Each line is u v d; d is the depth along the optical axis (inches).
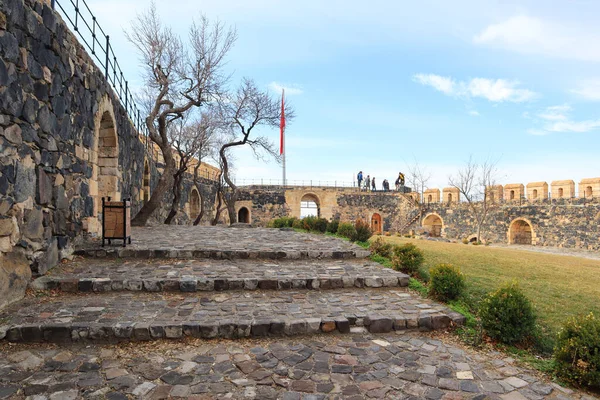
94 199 343.6
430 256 400.5
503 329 181.5
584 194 927.0
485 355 171.9
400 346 179.2
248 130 896.3
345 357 164.4
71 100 279.9
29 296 208.5
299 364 155.7
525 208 1047.6
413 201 1414.9
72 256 286.2
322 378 144.4
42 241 235.3
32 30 216.2
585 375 141.8
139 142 627.2
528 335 185.8
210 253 320.8
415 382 144.0
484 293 246.5
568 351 150.8
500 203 1114.7
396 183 1636.3
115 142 431.2
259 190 1381.6
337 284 260.5
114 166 431.2
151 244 353.4
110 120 414.0
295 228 681.0
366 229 462.6
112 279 231.3
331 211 1456.7
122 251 301.0
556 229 974.4
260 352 165.9
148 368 147.3
